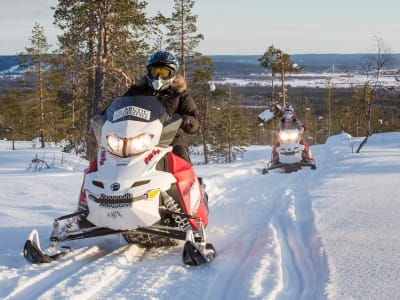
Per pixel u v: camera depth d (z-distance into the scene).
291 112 12.10
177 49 37.72
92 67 20.80
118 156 4.09
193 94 39.22
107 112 4.42
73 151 30.44
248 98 176.38
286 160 11.55
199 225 4.12
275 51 42.53
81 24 22.56
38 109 46.03
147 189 3.96
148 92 4.90
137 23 22.09
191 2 37.34
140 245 4.59
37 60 46.03
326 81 77.62
